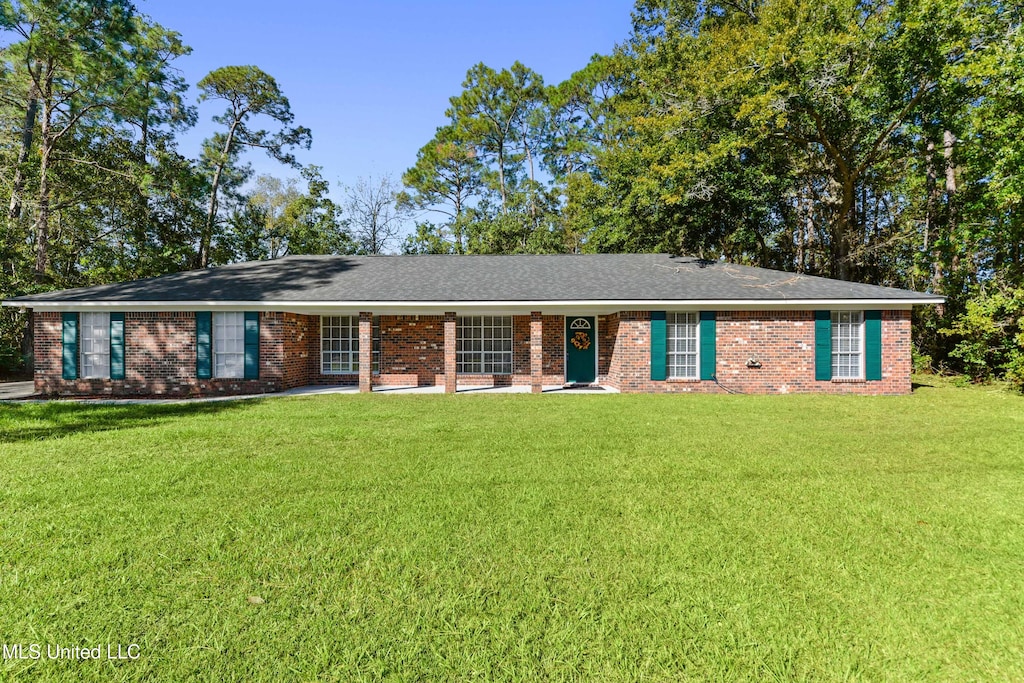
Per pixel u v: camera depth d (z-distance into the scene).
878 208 26.56
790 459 6.94
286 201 46.00
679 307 14.94
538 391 15.03
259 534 4.38
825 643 2.89
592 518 4.75
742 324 15.00
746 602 3.31
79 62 22.02
